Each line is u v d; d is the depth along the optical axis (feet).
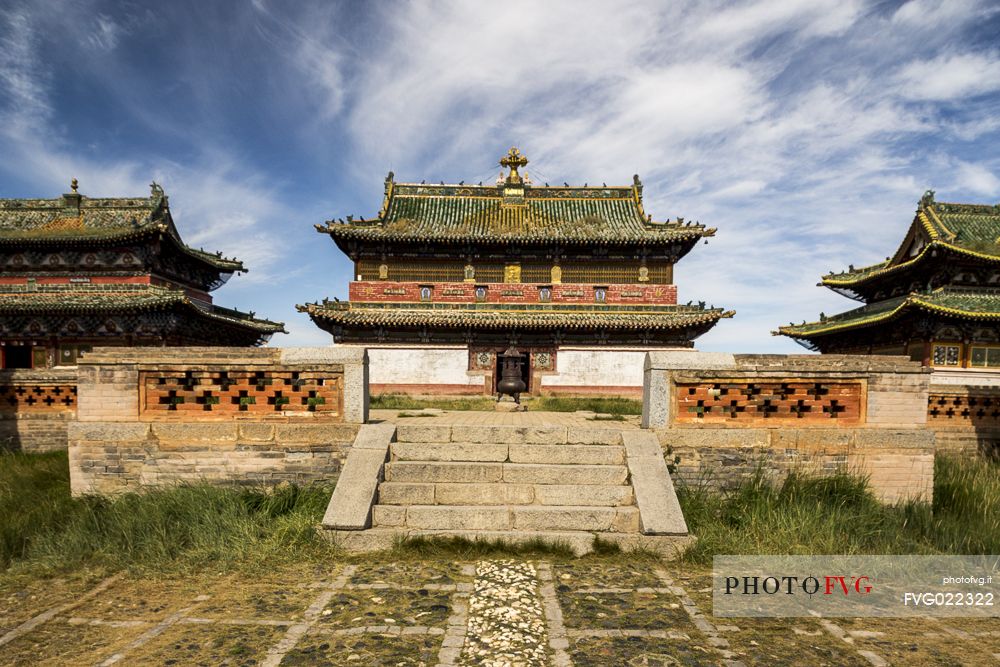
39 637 17.95
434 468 28.96
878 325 86.94
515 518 26.63
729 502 30.22
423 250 113.09
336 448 31.81
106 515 28.58
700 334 108.58
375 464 28.91
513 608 19.95
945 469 39.91
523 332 105.70
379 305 108.06
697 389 32.58
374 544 25.58
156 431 31.71
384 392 103.60
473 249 112.68
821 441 32.35
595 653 16.99
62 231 100.42
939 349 79.00
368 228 111.24
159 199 104.88
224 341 119.55
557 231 113.50
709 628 18.85
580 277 112.78
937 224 82.38
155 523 26.94
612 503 27.73
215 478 31.65
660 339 105.40
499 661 16.38
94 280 100.68
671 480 29.76
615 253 112.78
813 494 30.37
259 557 24.40
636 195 125.18
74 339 98.58
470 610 19.83
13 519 29.50
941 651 17.65
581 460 30.22
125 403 32.04
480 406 81.97
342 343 104.63
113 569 23.95
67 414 53.26
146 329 98.17
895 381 32.83
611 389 104.17
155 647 17.19
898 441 32.55
